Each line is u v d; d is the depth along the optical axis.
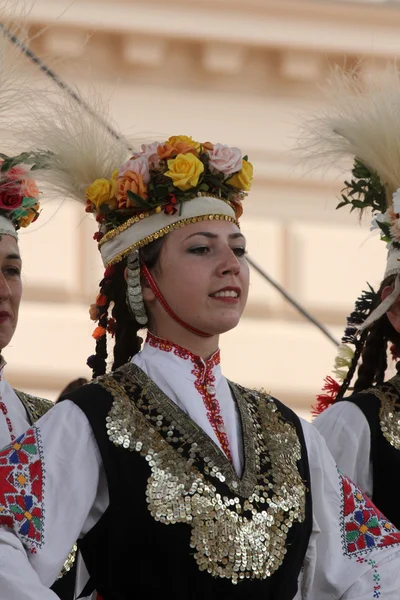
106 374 7.21
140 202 7.29
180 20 18.66
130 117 18.55
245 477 6.95
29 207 8.40
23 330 18.25
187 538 6.69
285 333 18.94
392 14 18.83
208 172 7.38
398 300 8.81
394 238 8.82
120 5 18.38
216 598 6.72
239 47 18.83
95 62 18.44
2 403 8.33
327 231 19.17
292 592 7.00
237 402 7.34
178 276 7.20
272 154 18.94
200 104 18.88
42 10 17.72
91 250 18.56
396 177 9.02
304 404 18.84
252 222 19.06
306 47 18.89
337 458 8.45
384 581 7.32
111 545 6.76
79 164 7.98
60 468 6.73
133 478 6.77
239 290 7.23
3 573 6.36
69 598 7.54
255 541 6.81
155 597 6.69
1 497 6.61
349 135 9.12
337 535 7.41
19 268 8.40
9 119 8.15
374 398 8.62
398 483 8.38
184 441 6.91
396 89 9.24
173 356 7.24
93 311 7.57
